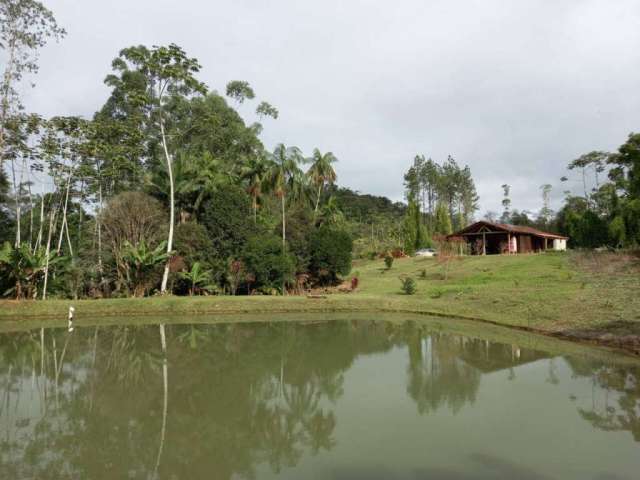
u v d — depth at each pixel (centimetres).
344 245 3073
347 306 2292
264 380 1030
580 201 5969
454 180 7606
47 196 3059
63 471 572
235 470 576
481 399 873
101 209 2680
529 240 4400
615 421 742
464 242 4084
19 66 2228
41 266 2211
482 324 1812
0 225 3148
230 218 2722
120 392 927
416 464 589
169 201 2880
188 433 706
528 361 1182
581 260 2992
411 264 4047
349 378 1048
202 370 1123
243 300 2286
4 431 711
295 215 3222
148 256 2361
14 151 2300
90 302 2128
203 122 3148
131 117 2959
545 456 612
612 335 1343
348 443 662
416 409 820
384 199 11400
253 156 3669
